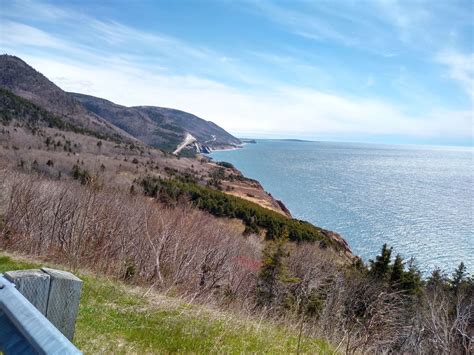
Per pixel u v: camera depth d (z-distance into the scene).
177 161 115.31
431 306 9.64
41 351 1.20
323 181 143.62
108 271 9.52
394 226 72.00
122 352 3.88
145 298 6.27
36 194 15.36
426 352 8.70
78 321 4.51
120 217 14.11
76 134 110.88
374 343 6.59
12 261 8.22
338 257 30.23
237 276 13.79
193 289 10.07
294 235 37.25
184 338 4.59
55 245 11.73
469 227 72.12
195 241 14.21
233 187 88.94
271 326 6.62
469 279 21.80
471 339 8.32
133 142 139.25
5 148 66.94
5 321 1.46
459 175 196.62
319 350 5.75
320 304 9.62
